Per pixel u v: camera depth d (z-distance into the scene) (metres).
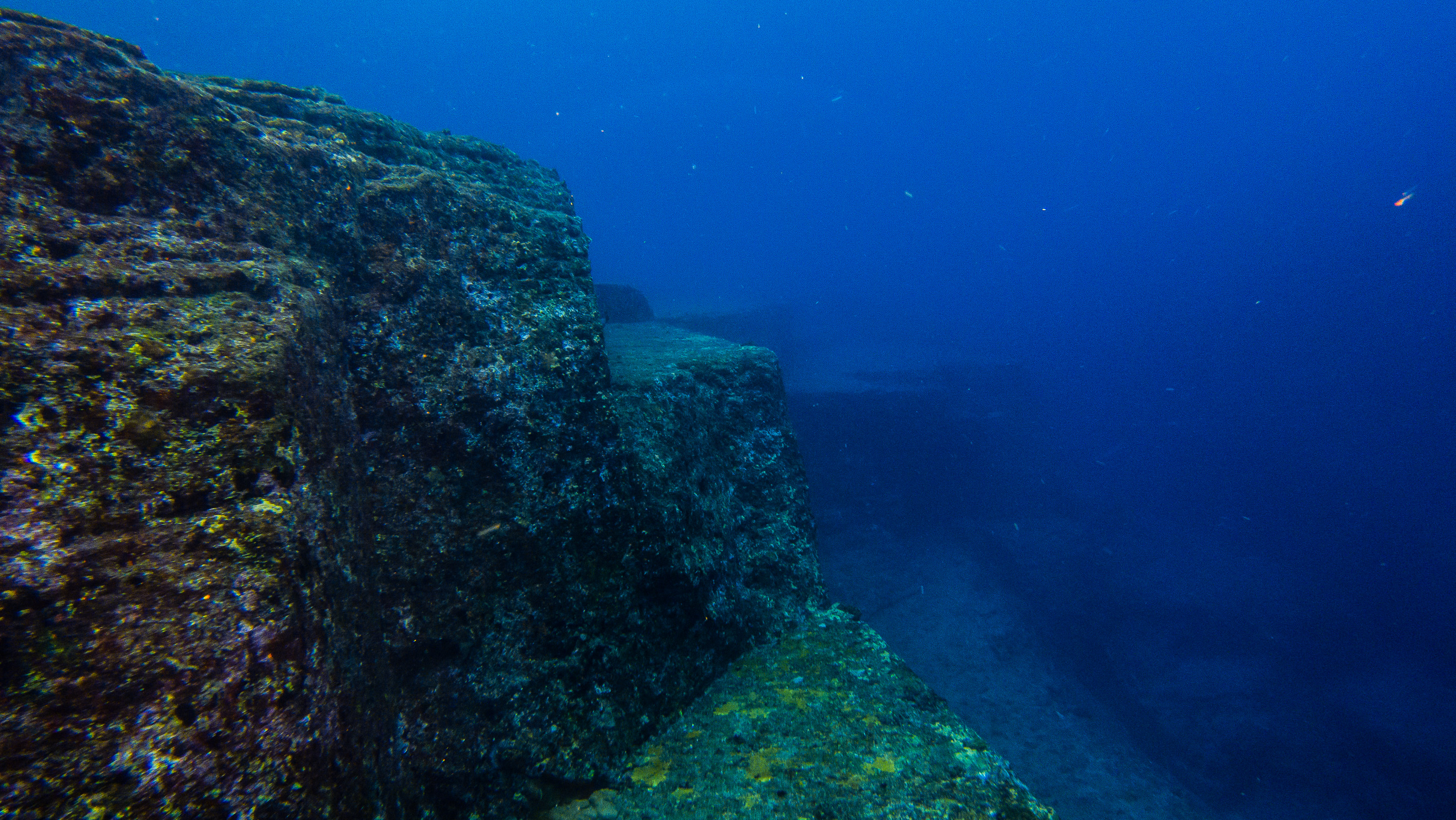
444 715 1.93
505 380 2.35
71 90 1.57
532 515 2.29
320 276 1.97
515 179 3.73
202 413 1.25
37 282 1.26
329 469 1.55
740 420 4.26
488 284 2.47
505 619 2.14
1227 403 28.61
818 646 3.09
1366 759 10.18
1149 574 14.47
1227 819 8.76
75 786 0.88
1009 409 17.77
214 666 1.05
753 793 2.10
